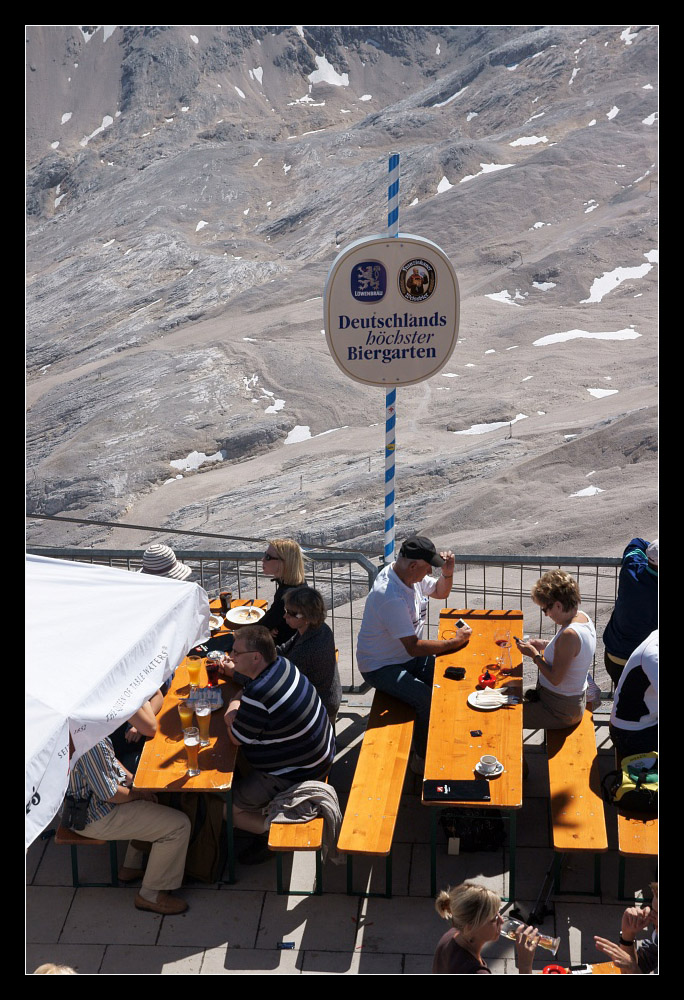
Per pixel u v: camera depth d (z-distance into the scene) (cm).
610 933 485
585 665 565
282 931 493
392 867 539
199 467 13950
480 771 513
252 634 530
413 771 602
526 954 424
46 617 458
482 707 573
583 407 13450
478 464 11662
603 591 4266
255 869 541
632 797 496
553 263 18550
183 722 556
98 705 399
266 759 528
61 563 527
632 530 9494
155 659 465
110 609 475
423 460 12512
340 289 648
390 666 615
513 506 10600
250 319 18788
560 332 16412
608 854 542
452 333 655
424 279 644
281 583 646
